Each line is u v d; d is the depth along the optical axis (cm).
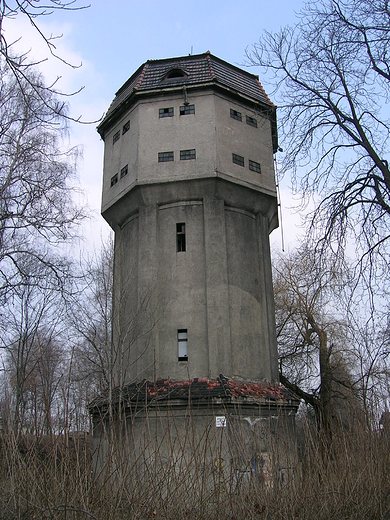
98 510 786
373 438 1030
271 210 2566
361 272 1422
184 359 2192
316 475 962
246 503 877
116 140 2697
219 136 2423
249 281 2359
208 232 2319
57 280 1984
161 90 2525
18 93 1880
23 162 1909
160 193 2392
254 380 2186
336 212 1483
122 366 2116
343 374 2691
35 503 762
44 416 852
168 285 2294
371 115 1526
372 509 920
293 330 3181
